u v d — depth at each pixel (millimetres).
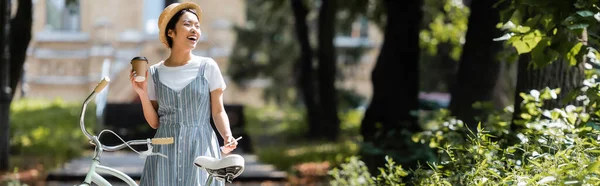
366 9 29828
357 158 12273
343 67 48281
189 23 6895
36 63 51719
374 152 12141
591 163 5996
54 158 21781
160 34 6957
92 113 31141
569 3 7770
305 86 32969
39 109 32094
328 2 31172
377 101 19234
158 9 52344
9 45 18297
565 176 6020
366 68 54719
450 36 29797
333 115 32250
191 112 6836
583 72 9711
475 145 7695
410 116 18938
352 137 31844
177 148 6785
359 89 54688
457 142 9367
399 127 18672
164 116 6887
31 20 18750
